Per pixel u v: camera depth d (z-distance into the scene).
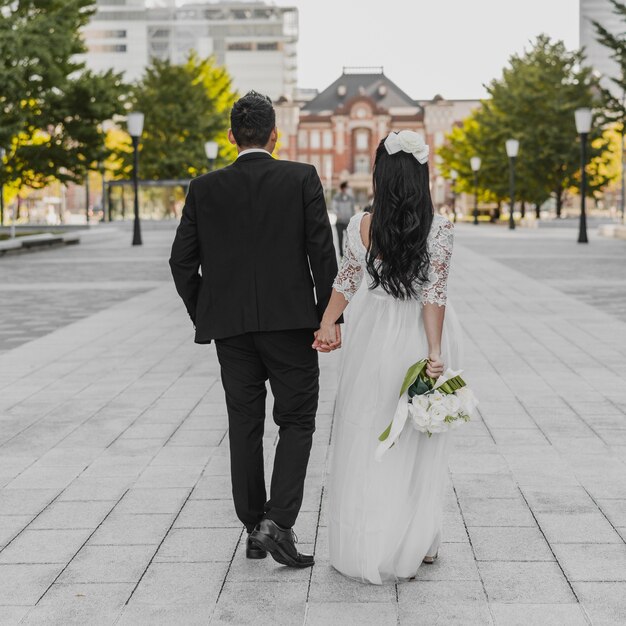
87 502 4.71
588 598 3.48
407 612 3.38
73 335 10.62
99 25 157.62
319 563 3.88
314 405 3.90
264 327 3.73
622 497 4.70
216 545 4.10
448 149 69.69
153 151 52.53
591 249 26.30
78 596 3.55
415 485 3.61
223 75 62.44
